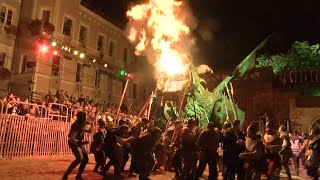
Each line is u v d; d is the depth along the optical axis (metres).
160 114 12.59
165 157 10.60
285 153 10.14
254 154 6.78
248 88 29.50
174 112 12.26
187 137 7.88
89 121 16.11
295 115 26.88
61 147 14.09
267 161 7.08
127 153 9.56
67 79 26.45
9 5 24.25
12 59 24.38
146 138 7.36
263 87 29.03
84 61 28.50
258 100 28.98
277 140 7.28
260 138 6.98
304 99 26.83
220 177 10.15
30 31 24.16
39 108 14.70
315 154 8.96
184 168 7.82
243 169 7.52
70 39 26.92
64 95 22.70
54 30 24.95
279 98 28.25
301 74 28.80
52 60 24.98
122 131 8.60
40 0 24.94
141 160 7.26
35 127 12.91
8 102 12.08
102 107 24.19
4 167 9.31
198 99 12.32
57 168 9.69
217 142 7.85
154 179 8.78
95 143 9.40
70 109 16.28
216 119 12.88
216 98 12.99
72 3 27.23
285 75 29.17
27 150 12.48
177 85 12.01
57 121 14.02
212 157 7.78
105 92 31.28
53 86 24.94
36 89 23.44
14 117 12.02
